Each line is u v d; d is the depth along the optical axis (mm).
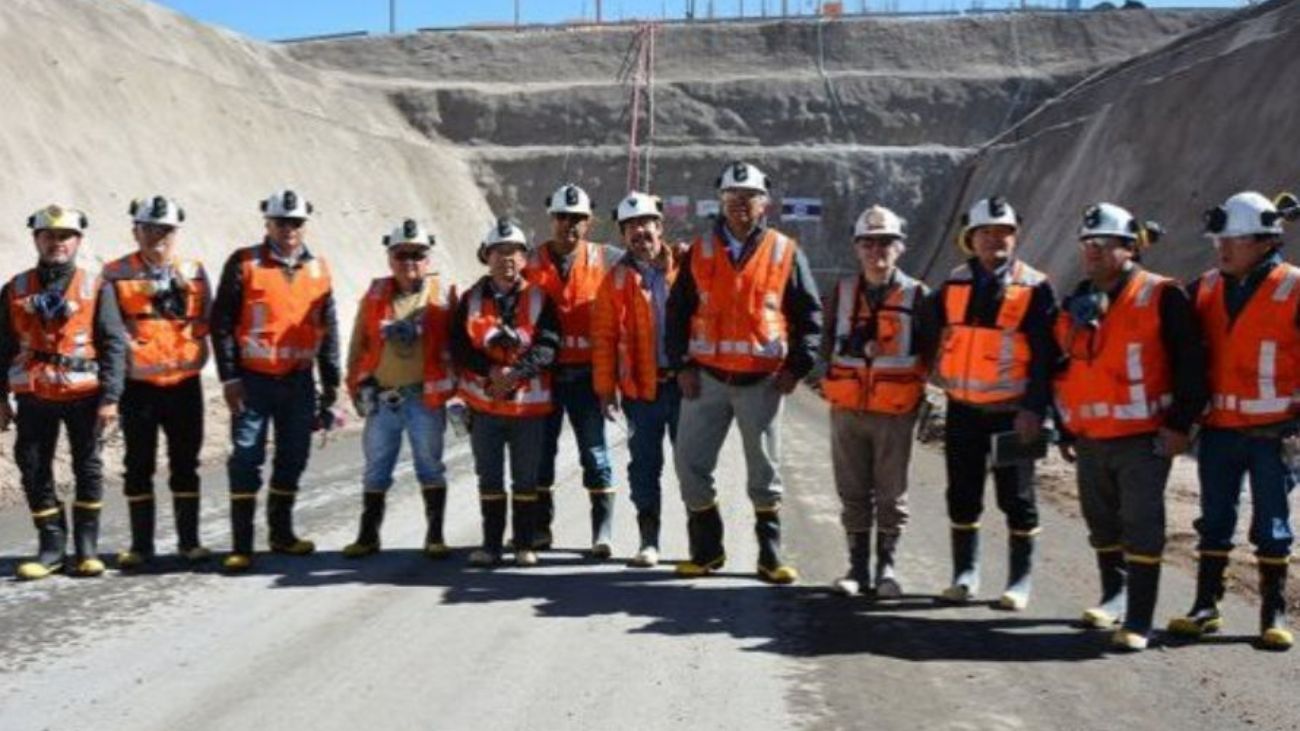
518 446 7879
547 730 4738
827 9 69500
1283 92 26438
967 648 6066
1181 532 9742
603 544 8258
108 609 6590
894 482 7145
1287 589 7609
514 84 62094
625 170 56812
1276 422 6164
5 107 27906
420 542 8734
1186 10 60750
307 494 11000
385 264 43062
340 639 6012
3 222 24297
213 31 48062
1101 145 36000
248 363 7793
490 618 6465
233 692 5160
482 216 55375
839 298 7230
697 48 63125
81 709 4930
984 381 6789
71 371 7355
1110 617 6555
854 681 5453
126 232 28750
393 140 53281
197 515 7957
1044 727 4902
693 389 7449
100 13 40500
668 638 6105
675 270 7984
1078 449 6535
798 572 7855
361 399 8117
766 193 7352
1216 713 5129
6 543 8500
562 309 8289
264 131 42219
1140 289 6230
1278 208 6191
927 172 55062
